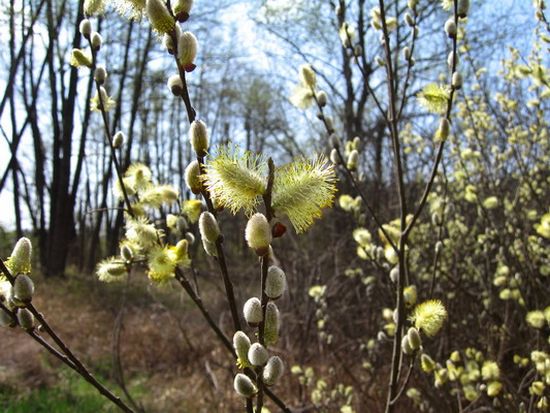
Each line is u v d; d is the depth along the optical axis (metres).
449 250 5.39
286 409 1.81
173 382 6.88
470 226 6.12
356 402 4.62
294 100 2.83
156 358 7.73
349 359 5.96
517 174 5.48
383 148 8.86
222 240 1.50
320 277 7.13
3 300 1.65
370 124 10.95
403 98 2.68
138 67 17.45
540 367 2.83
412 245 5.46
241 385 1.28
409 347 2.08
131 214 2.25
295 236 8.66
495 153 5.41
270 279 1.24
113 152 2.35
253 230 1.17
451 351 4.41
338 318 6.61
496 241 4.71
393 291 3.44
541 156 5.36
